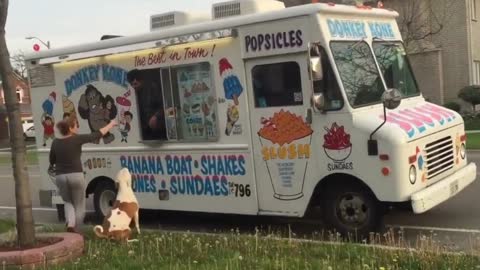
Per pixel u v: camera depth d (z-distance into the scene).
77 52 9.79
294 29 7.54
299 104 7.62
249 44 7.92
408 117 7.62
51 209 12.18
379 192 7.15
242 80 8.04
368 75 7.80
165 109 8.88
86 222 10.09
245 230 8.73
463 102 26.61
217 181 8.46
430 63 26.89
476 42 27.42
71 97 10.07
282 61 7.69
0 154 37.59
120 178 7.92
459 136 8.37
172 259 6.41
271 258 6.25
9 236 7.72
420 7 26.39
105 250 7.05
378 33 8.34
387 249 6.37
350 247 6.55
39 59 10.38
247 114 8.05
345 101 7.30
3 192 16.17
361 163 7.24
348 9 7.81
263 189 8.05
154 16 9.37
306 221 8.94
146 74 9.05
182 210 8.88
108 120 9.61
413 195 7.07
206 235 7.75
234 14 8.52
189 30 8.42
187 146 8.71
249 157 8.11
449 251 6.23
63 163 8.32
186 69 8.60
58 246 6.74
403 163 7.02
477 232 7.70
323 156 7.52
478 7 27.52
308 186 7.68
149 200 9.24
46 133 10.54
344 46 7.62
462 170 8.25
